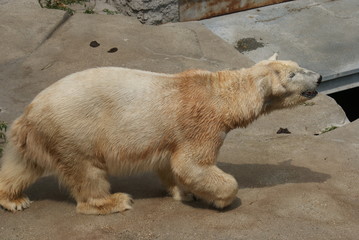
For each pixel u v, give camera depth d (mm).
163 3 10352
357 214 5309
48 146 4934
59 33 9430
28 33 9234
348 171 6121
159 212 5324
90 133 4867
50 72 8406
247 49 9844
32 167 5176
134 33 9602
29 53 8812
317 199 5477
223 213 5281
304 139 6832
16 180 5188
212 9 10906
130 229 5016
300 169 6141
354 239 4906
